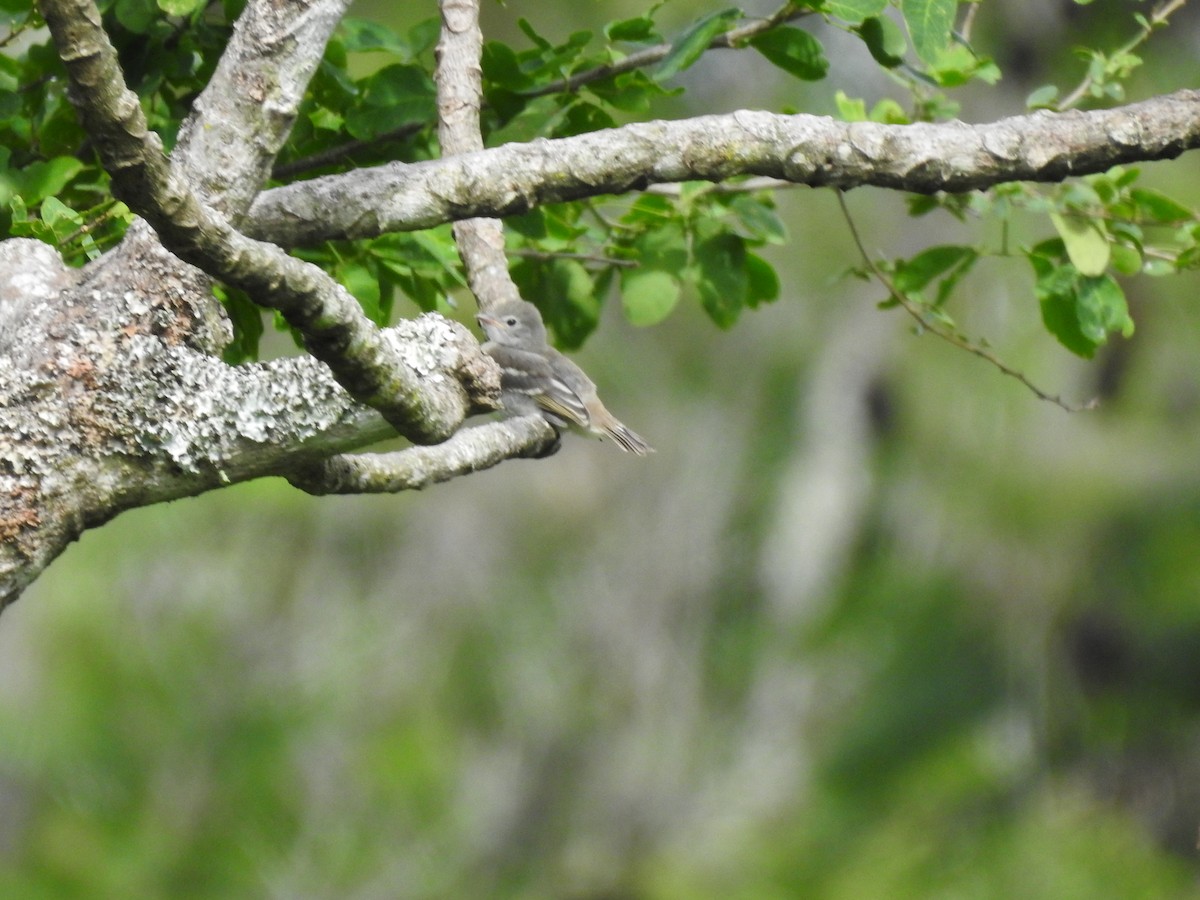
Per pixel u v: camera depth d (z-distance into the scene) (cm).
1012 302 1512
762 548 1869
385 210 534
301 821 1550
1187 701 1617
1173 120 553
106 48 341
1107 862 1440
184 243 368
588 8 1420
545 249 737
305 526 1658
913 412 1670
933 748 1608
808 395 1833
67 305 441
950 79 720
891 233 1641
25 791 1381
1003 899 1413
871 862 1491
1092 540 1611
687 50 603
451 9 629
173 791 1458
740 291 739
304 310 389
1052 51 1470
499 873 1753
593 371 1784
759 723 1795
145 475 432
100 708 1407
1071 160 548
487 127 681
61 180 581
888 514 1770
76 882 1352
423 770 1645
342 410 439
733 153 539
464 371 457
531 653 1836
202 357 440
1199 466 1576
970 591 1664
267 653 1638
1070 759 1628
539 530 1914
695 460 1908
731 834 1691
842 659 1734
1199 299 1535
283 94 484
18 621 1398
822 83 1565
